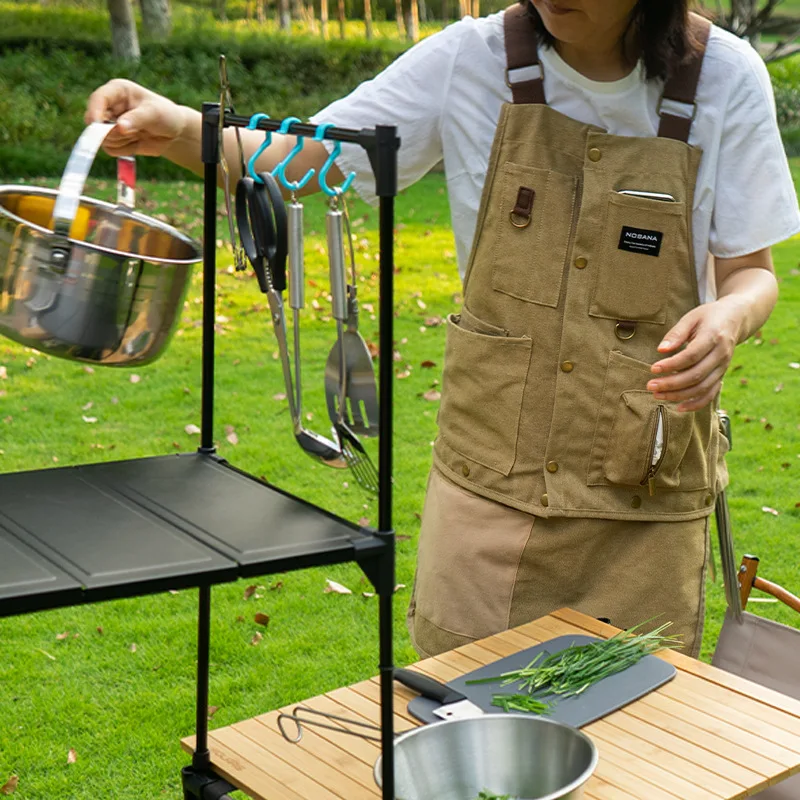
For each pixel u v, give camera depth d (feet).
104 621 11.74
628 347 6.28
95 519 4.28
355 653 11.23
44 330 4.72
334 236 4.17
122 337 4.80
